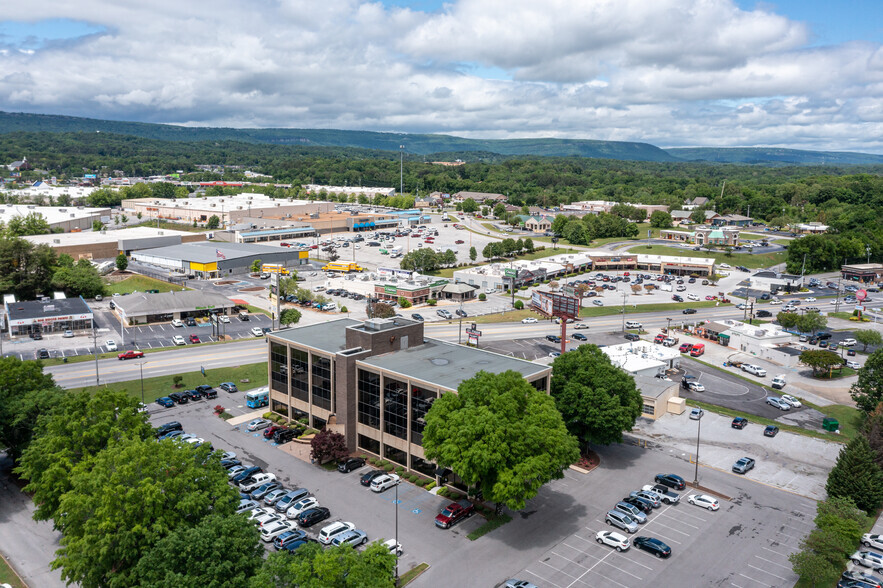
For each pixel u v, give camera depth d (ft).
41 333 549.54
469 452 253.03
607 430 319.27
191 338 531.09
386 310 590.14
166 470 223.51
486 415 258.16
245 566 195.11
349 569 181.47
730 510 286.25
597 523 272.51
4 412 293.23
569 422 325.42
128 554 201.46
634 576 236.22
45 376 330.13
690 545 257.55
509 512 280.31
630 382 338.13
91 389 412.16
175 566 191.52
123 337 545.44
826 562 226.58
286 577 185.37
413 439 309.22
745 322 645.92
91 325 570.46
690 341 588.91
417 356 341.62
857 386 405.80
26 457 250.57
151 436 269.03
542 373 317.42
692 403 427.33
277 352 376.48
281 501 279.28
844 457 290.15
